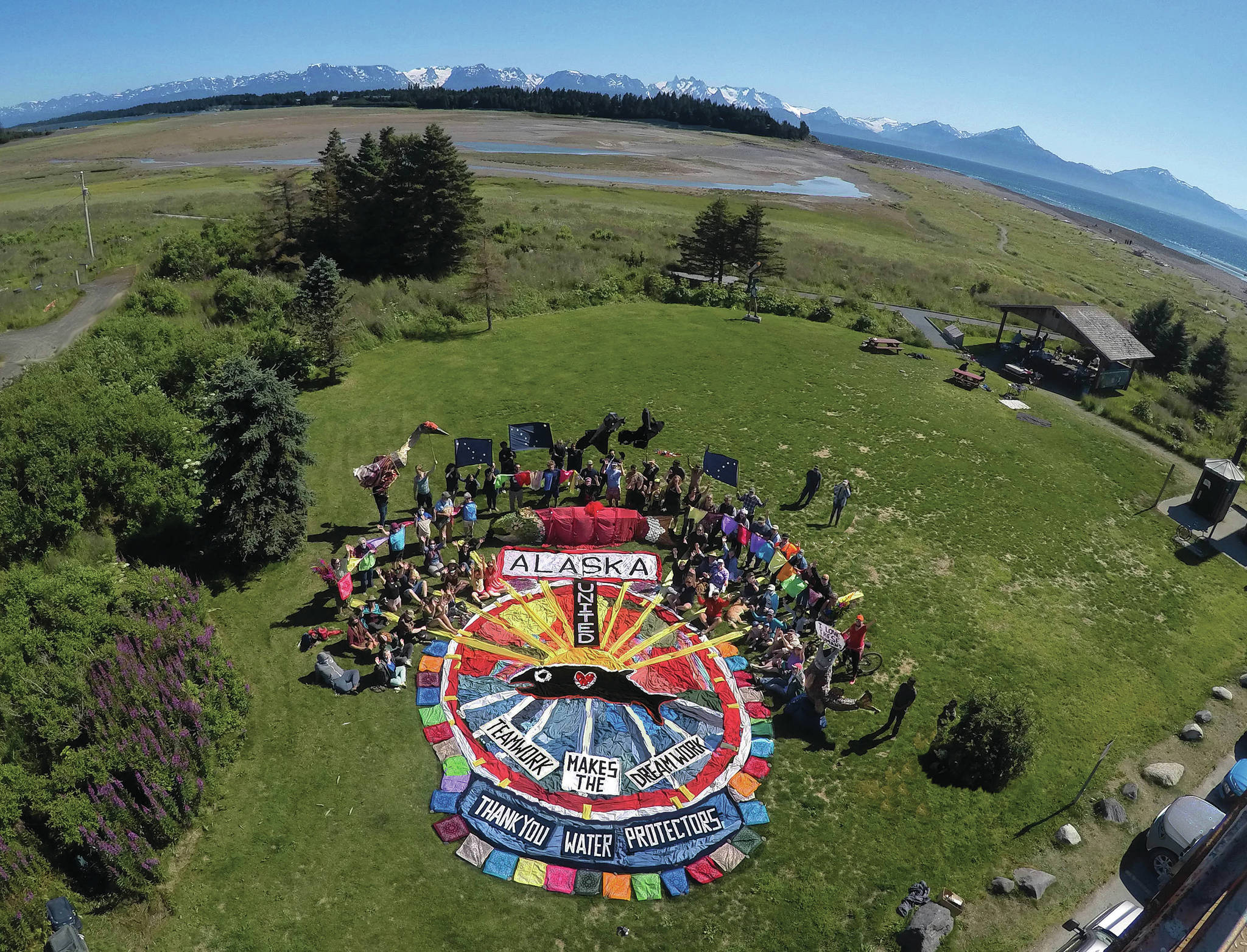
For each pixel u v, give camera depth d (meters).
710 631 23.38
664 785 18.27
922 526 30.41
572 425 36.59
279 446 25.45
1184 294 114.31
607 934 15.18
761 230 66.50
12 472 25.94
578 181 124.75
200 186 106.12
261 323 43.59
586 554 26.39
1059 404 45.44
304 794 17.88
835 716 20.91
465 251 64.06
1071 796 19.33
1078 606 26.92
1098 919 15.73
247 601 24.39
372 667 21.64
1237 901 6.63
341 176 62.53
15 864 15.22
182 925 15.17
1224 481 32.59
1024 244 125.38
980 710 19.00
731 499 30.89
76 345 38.91
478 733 19.41
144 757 17.00
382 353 45.69
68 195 99.75
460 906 15.57
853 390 42.84
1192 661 24.98
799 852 17.09
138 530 26.48
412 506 29.91
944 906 16.28
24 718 18.11
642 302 58.62
